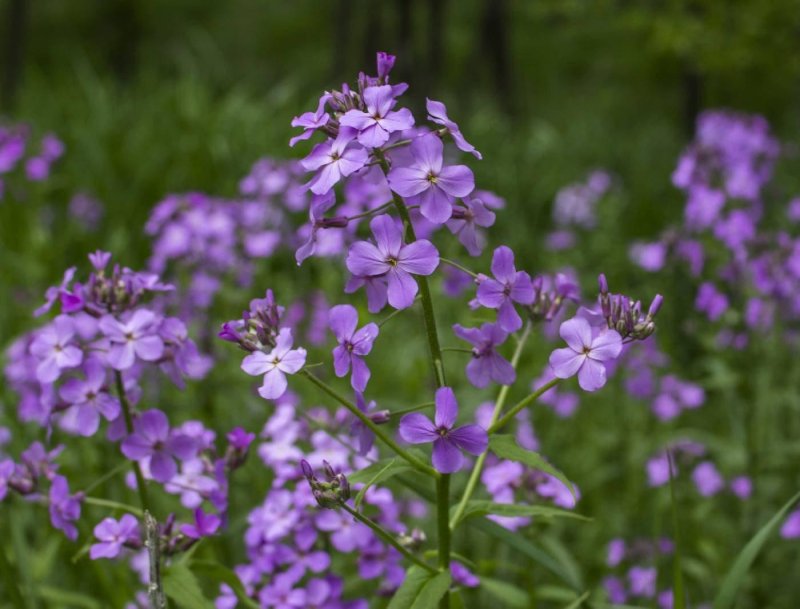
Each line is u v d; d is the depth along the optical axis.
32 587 0.70
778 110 3.38
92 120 1.91
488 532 0.62
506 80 3.06
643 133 3.14
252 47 5.04
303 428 0.69
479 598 0.78
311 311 1.08
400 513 0.80
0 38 3.88
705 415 1.16
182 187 1.75
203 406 0.89
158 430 0.62
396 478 0.63
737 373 0.94
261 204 1.09
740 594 0.84
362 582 0.71
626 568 0.88
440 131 0.56
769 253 0.97
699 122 1.12
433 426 0.55
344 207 0.84
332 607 0.64
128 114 2.05
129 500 0.78
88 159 1.76
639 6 2.88
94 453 0.79
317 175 0.55
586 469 1.02
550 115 3.96
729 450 0.93
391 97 0.55
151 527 0.57
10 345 0.98
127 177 1.79
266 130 1.90
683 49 2.71
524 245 1.72
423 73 2.90
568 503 0.67
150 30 5.05
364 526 0.65
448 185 0.55
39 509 0.81
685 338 1.09
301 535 0.65
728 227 0.98
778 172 1.56
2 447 0.83
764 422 0.95
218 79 2.32
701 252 1.03
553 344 1.12
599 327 0.58
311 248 0.56
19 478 0.64
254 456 0.81
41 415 0.77
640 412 1.09
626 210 2.10
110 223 1.61
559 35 4.44
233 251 1.05
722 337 0.97
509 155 2.32
